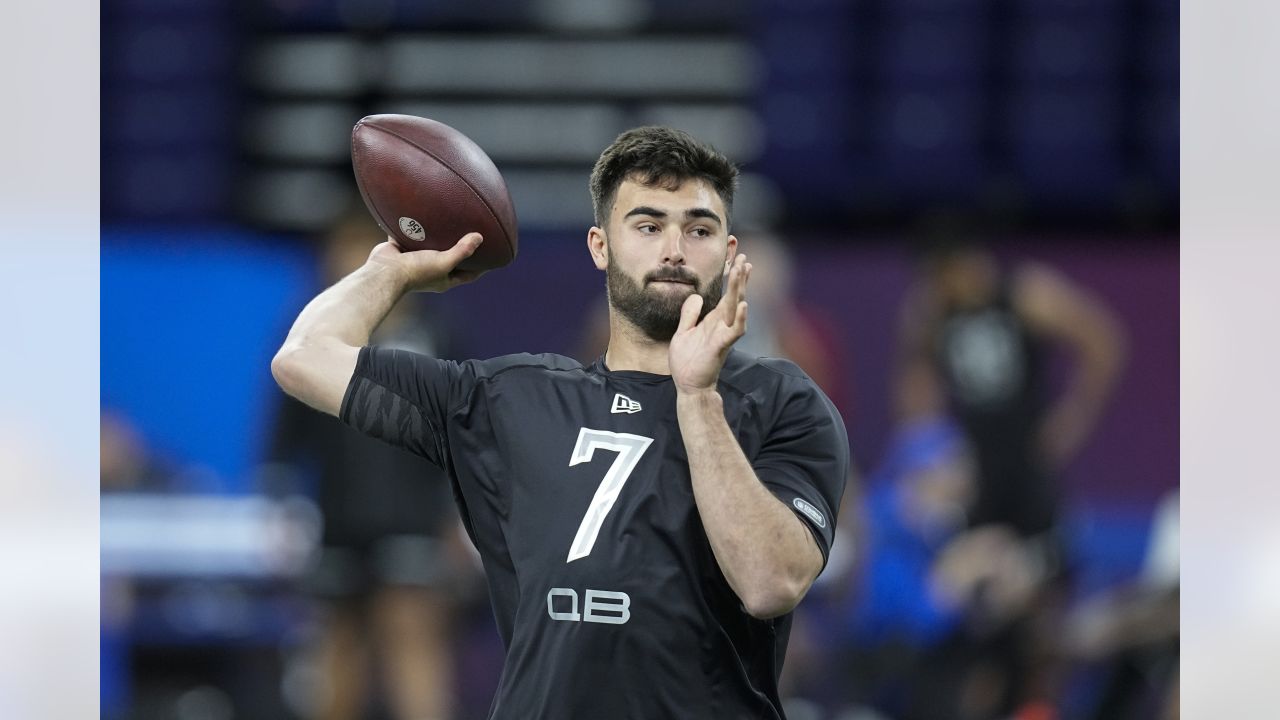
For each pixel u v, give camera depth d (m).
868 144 27.86
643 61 27.86
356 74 27.75
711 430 8.03
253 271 21.91
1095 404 21.50
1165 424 22.06
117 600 20.72
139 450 21.38
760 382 8.89
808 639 20.03
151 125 27.38
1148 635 20.12
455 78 27.67
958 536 20.27
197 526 21.02
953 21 28.22
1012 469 20.45
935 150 27.81
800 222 26.92
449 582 19.44
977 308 20.92
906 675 19.91
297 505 19.91
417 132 9.71
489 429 8.85
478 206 9.62
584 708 8.20
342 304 9.33
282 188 27.27
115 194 27.08
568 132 27.34
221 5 27.73
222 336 21.75
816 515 8.31
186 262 21.77
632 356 8.94
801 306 22.09
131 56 27.56
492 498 8.74
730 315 7.96
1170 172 27.23
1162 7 27.77
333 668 19.17
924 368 21.02
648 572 8.30
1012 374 20.64
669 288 8.67
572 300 22.59
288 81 27.73
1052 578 20.47
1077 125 27.78
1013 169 27.56
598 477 8.51
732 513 7.93
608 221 8.93
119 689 20.53
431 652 19.31
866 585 20.30
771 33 28.14
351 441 19.20
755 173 27.50
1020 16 28.17
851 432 21.80
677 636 8.26
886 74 28.16
